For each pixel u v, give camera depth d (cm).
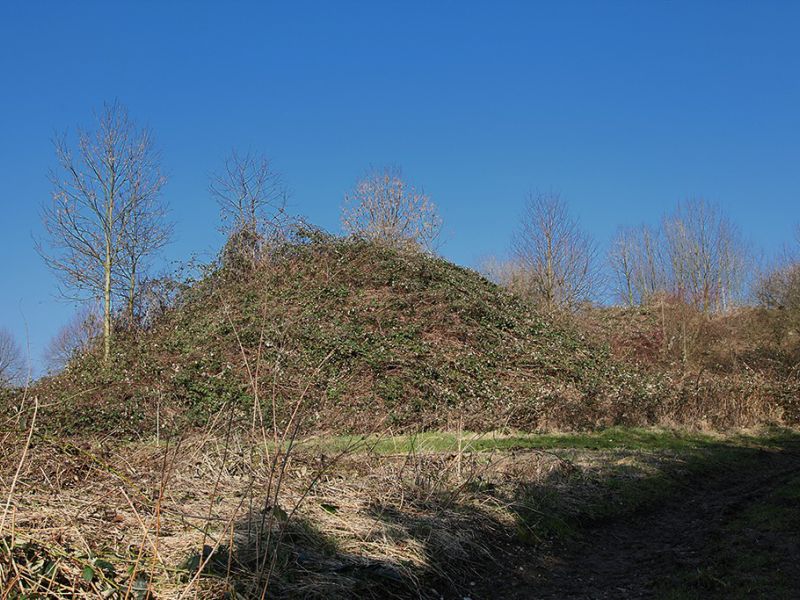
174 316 2097
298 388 1523
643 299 3756
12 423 780
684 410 1772
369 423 1405
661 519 870
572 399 1641
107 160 1847
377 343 1838
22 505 571
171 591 462
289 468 774
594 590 616
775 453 1417
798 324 2741
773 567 646
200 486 700
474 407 1612
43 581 446
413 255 2358
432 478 805
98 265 1873
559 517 800
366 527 637
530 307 2414
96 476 701
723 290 3716
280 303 1947
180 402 1590
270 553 534
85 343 1962
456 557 641
